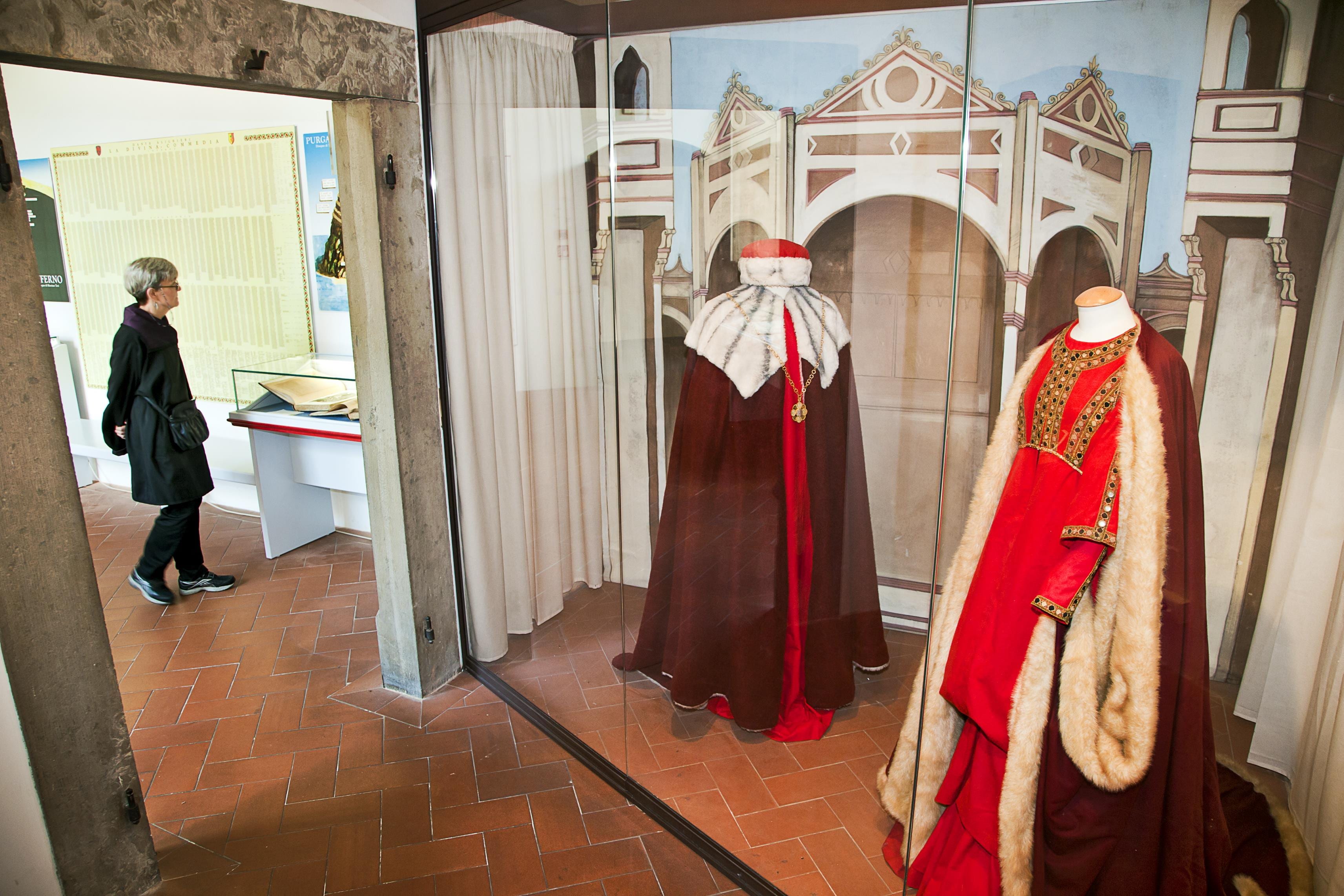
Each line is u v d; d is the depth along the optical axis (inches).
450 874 94.4
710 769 98.7
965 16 66.4
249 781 110.7
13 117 212.7
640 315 98.5
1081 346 62.9
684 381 95.8
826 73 76.1
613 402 104.0
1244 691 57.9
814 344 84.3
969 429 72.6
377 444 121.0
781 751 93.2
